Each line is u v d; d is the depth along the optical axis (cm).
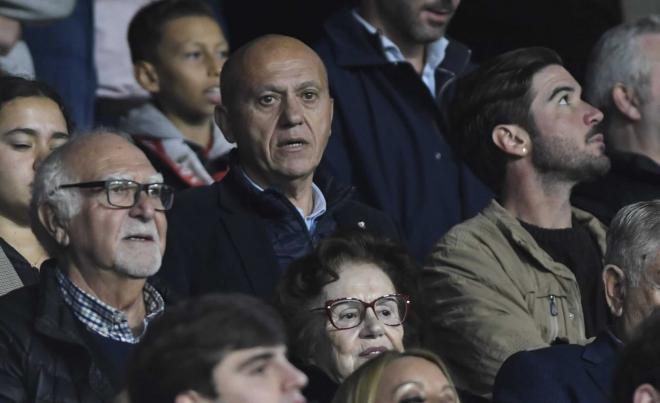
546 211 2105
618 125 2302
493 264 2012
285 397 1152
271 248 1986
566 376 1788
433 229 2284
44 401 1678
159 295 1830
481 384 1955
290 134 2030
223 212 2006
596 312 2072
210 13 2466
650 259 1841
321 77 2064
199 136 2438
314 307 1780
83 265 1780
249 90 2042
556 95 2111
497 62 2134
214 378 1145
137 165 1798
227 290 1955
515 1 2727
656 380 1331
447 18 2405
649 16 2325
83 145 1808
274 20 2648
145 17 2444
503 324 1962
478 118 2131
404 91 2344
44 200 1794
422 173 2302
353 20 2384
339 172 2281
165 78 2433
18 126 2008
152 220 1791
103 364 1733
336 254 1800
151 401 1148
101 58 2450
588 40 2747
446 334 1994
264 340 1155
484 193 2331
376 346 1770
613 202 2217
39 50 2372
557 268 2023
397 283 1806
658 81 2280
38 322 1702
